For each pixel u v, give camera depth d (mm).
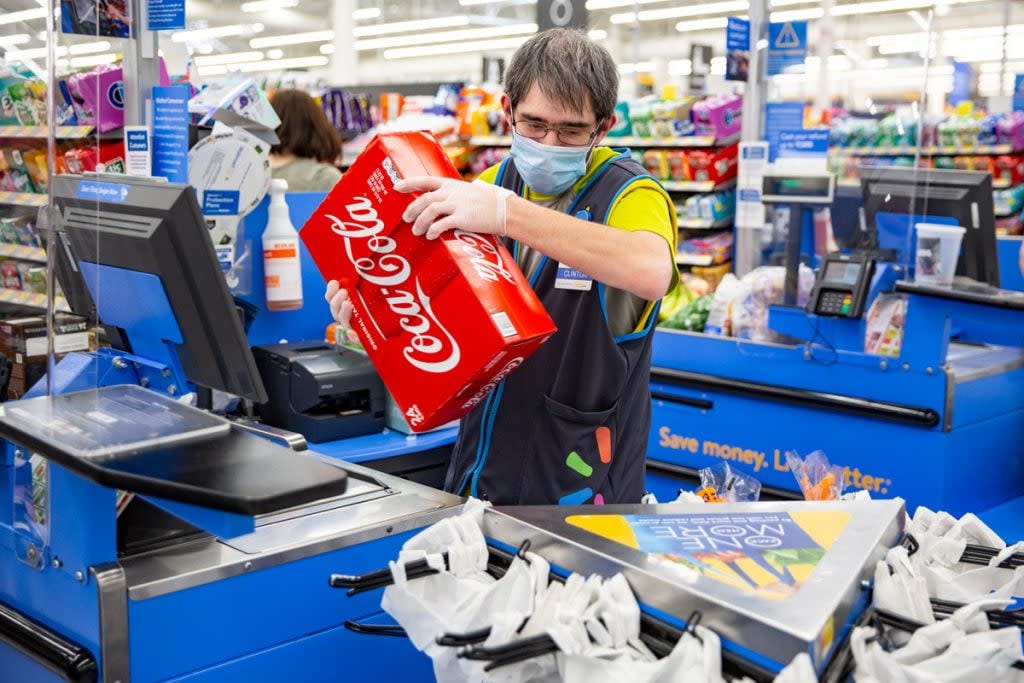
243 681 1639
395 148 1700
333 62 16109
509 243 2016
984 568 1473
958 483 3660
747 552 1350
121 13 2635
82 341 1682
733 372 4160
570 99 1797
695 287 5988
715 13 11516
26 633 1617
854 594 1271
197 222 1491
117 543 1608
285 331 3371
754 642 1151
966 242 3803
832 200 4004
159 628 1532
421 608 1305
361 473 2057
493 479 1996
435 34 15688
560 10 6566
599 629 1205
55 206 1643
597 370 1939
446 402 1654
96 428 1443
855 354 3775
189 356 1586
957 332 4223
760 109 4566
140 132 2705
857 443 3797
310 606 1706
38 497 1601
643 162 6512
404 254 1662
